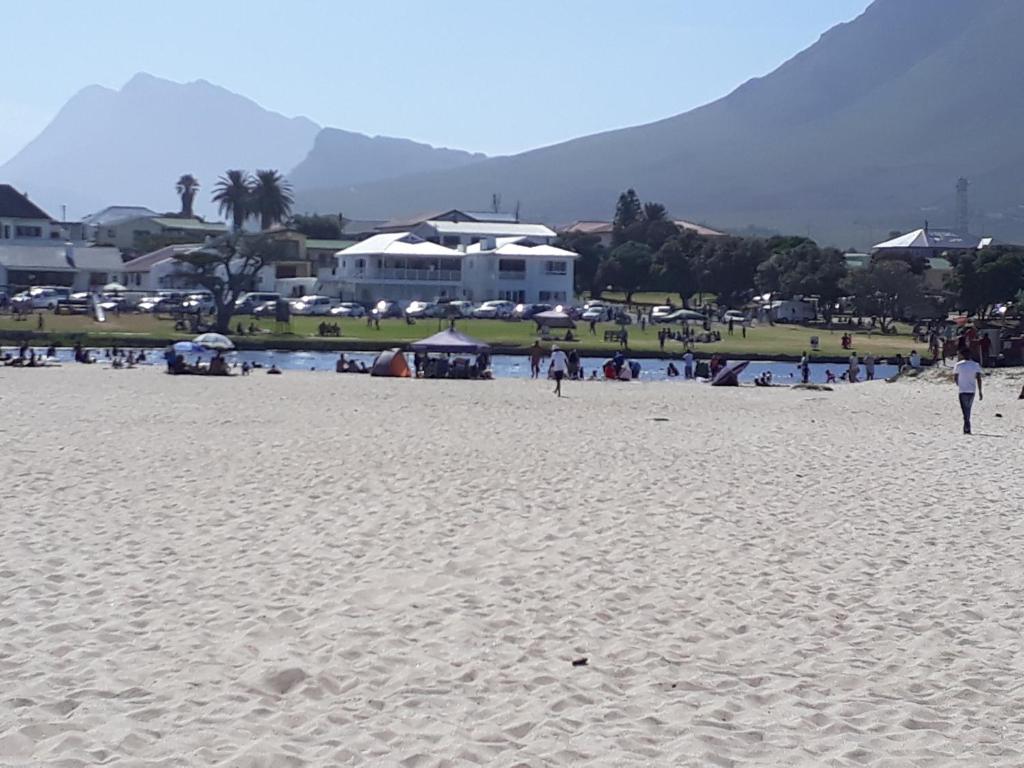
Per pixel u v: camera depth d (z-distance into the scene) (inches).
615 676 338.0
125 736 274.4
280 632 370.9
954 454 951.0
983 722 306.2
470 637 369.7
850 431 1172.5
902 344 3550.7
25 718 284.8
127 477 713.0
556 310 3740.2
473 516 595.2
